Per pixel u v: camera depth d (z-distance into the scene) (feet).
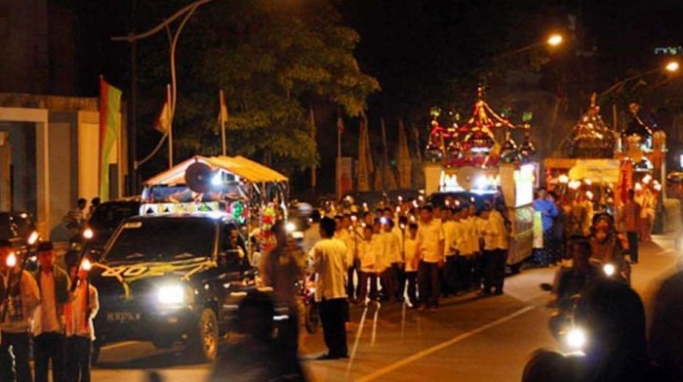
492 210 85.35
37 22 113.39
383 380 47.42
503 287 89.15
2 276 42.65
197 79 107.45
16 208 97.14
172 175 72.38
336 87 115.24
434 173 108.17
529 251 105.70
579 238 42.70
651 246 127.85
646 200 133.49
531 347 57.16
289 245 45.65
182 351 55.11
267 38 107.14
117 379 48.62
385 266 77.41
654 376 17.11
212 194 70.13
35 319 42.73
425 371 49.67
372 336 61.93
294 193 145.28
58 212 101.09
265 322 25.34
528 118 118.93
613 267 41.22
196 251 55.42
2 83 109.50
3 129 96.22
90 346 43.45
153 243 55.98
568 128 195.42
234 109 107.55
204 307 52.60
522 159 109.81
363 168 141.90
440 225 76.13
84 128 102.83
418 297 76.74
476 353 55.06
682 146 215.92
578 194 116.26
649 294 21.68
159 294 51.57
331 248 53.47
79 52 124.47
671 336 18.67
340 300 53.36
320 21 113.29
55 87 122.01
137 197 84.69
